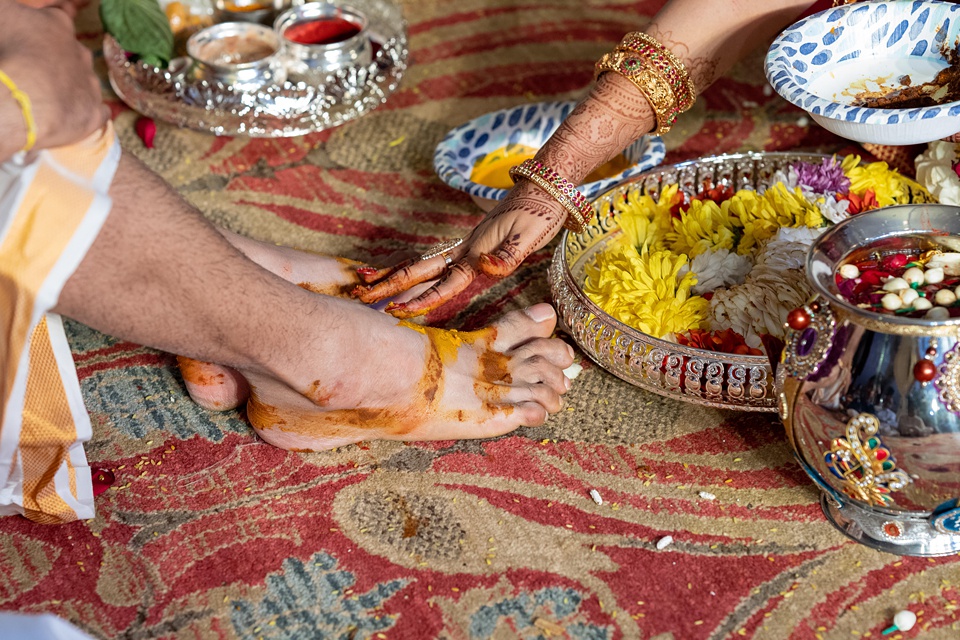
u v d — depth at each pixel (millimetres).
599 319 1248
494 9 2445
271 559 1121
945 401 898
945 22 1226
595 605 1043
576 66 2166
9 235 879
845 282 987
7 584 1109
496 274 1214
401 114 2027
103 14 1862
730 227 1396
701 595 1046
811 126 1886
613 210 1489
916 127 1072
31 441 1098
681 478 1198
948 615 1002
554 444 1262
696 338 1250
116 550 1146
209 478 1241
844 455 977
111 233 914
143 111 1940
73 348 1482
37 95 845
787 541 1103
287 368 1081
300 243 1652
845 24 1252
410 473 1230
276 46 1951
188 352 1045
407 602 1060
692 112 1965
